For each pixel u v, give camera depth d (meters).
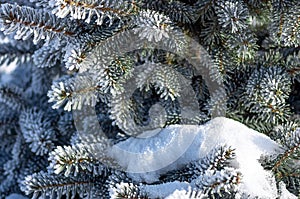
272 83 1.09
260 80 1.10
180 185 1.02
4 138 1.36
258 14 1.13
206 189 0.99
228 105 1.14
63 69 1.30
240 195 1.01
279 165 1.05
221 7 1.08
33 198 1.08
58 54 1.15
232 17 1.05
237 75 1.15
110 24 1.06
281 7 1.09
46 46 1.14
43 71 1.34
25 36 1.06
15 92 1.35
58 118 1.29
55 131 1.27
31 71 1.43
